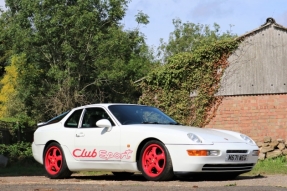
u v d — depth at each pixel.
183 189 7.23
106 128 9.77
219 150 8.73
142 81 23.91
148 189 7.31
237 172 9.28
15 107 34.03
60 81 30.84
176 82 23.41
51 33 30.64
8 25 34.00
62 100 29.77
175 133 8.83
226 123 23.53
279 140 18.25
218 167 8.80
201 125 23.42
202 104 23.45
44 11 31.02
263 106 23.75
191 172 8.62
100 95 31.23
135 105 10.46
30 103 33.69
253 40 23.91
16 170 15.22
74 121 10.54
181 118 23.45
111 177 10.96
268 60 23.92
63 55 31.80
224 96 23.59
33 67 33.03
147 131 9.12
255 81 23.83
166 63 24.05
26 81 32.97
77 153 10.20
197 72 23.55
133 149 9.26
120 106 10.22
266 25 23.91
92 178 10.76
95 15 31.03
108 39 31.67
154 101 23.67
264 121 23.70
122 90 33.22
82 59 30.62
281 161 16.45
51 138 10.72
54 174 10.64
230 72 23.66
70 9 30.58
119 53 31.94
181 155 8.66
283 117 23.72
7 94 38.75
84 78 32.25
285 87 23.77
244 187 7.39
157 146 8.96
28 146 20.78
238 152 8.98
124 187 7.74
